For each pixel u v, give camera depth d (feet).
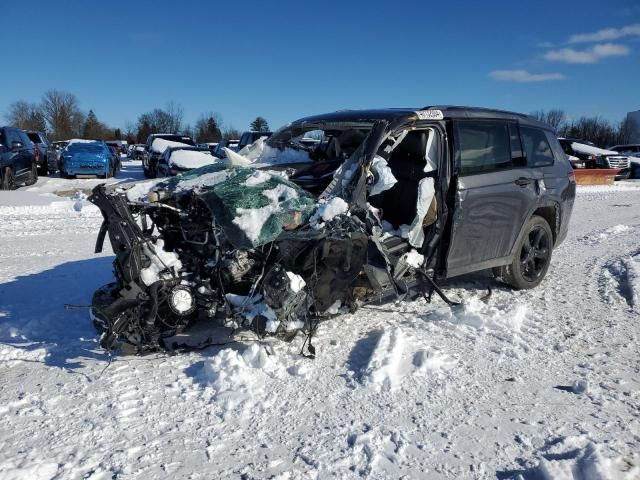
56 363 13.51
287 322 13.51
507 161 18.95
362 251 14.20
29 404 11.58
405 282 15.85
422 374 12.99
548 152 21.12
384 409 11.47
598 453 9.58
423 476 9.32
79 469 9.39
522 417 11.22
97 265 23.18
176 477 9.26
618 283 21.04
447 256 16.85
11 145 51.80
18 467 9.35
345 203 13.97
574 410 11.52
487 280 21.26
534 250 20.35
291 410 11.40
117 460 9.68
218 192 13.75
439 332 15.65
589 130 177.78
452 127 17.21
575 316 17.37
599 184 66.85
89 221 35.06
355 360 13.75
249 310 13.37
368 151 14.79
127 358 13.76
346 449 10.05
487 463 9.69
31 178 56.54
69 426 10.75
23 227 32.35
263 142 20.35
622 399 12.01
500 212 18.20
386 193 17.51
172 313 13.26
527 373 13.21
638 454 9.87
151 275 13.15
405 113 16.40
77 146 69.41
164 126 214.69
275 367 13.08
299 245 13.51
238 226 12.96
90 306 13.20
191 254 14.21
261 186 13.98
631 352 14.57
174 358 13.78
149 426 10.78
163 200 14.17
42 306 17.63
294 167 17.17
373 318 16.67
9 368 13.23
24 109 224.33
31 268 22.58
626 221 37.86
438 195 16.48
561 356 14.26
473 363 13.71
